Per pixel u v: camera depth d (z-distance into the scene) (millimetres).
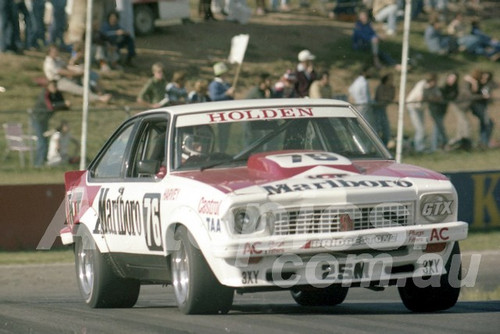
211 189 16344
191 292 16453
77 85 52781
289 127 18641
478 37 76312
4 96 56406
